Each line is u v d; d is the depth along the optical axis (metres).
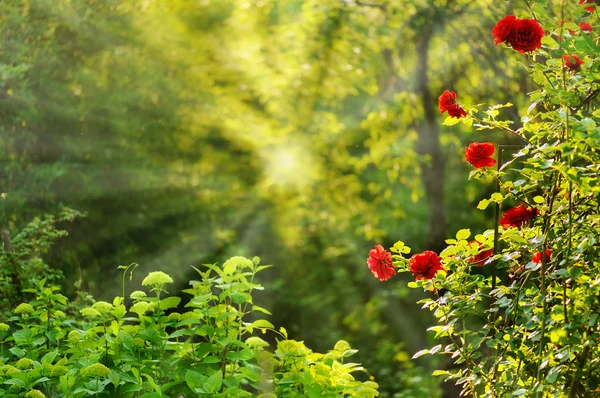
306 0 8.70
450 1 7.22
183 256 8.73
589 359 2.82
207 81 9.66
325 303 10.52
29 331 3.75
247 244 10.20
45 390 3.50
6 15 6.94
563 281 2.83
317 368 3.41
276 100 10.06
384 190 10.70
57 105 7.33
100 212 7.67
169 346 3.54
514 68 6.61
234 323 3.51
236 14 10.11
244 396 3.32
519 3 6.12
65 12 7.44
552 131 3.02
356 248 10.87
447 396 7.76
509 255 3.10
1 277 4.97
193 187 9.21
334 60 8.85
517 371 3.02
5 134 6.86
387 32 8.03
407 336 10.01
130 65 8.32
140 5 8.52
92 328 3.53
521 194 3.21
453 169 8.95
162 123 8.74
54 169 7.00
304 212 10.88
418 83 7.86
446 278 3.38
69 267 7.07
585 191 2.60
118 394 3.28
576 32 3.00
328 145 10.42
